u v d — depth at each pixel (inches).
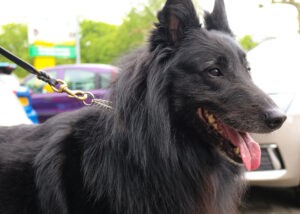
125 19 241.9
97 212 26.5
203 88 27.2
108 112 27.5
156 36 27.9
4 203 27.1
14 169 27.6
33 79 108.5
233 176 30.5
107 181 26.4
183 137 27.6
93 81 102.0
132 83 26.9
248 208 52.3
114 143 26.5
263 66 56.1
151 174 26.4
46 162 26.9
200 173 28.1
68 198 26.6
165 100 26.9
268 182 47.4
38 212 27.0
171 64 27.2
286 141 46.1
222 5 31.6
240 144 27.5
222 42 28.3
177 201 26.9
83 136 27.8
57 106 101.3
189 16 28.7
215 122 27.8
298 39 60.2
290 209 51.9
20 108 49.0
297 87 49.4
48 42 199.8
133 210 26.1
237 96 27.1
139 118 26.6
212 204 28.7
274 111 26.3
